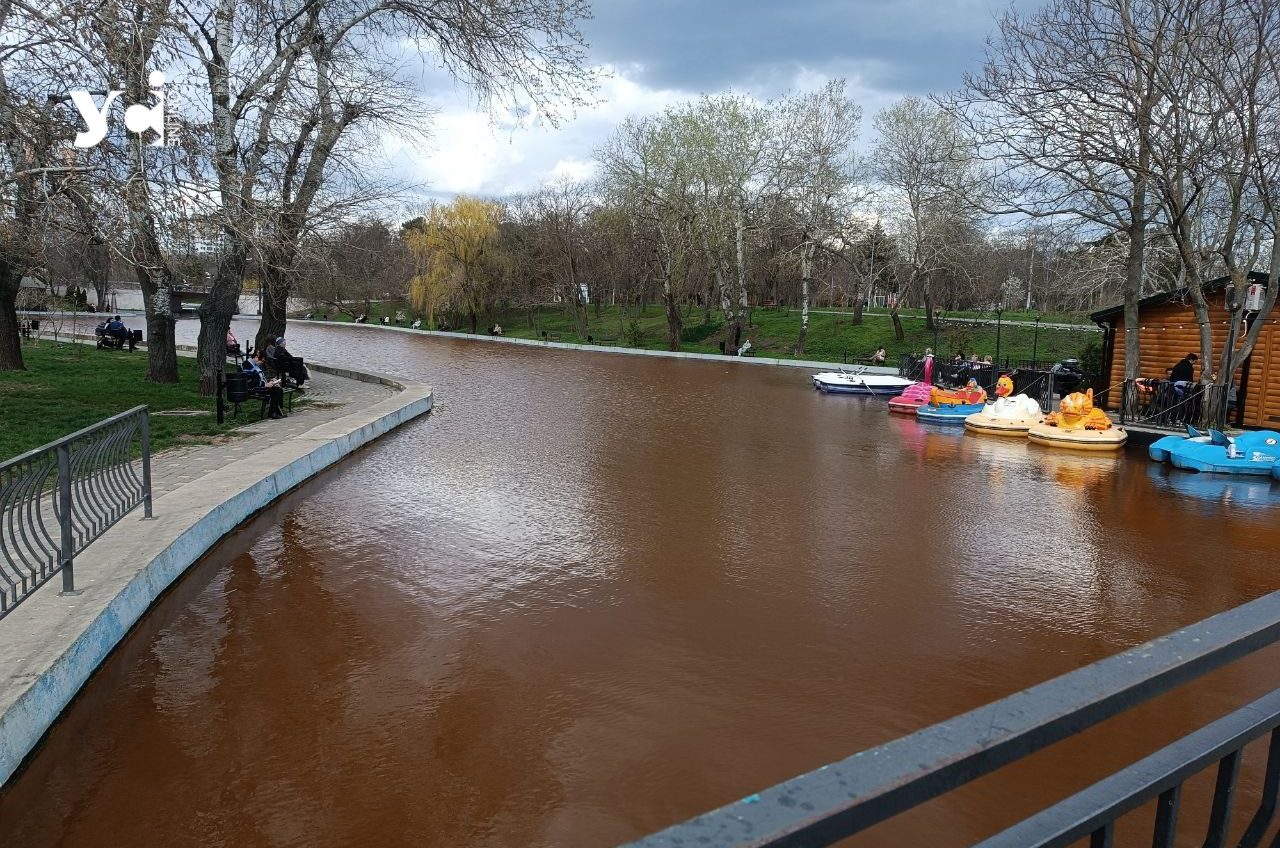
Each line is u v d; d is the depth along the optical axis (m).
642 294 60.94
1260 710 1.88
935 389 19.94
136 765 4.61
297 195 18.34
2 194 11.13
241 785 4.44
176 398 17.47
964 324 42.22
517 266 54.38
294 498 10.54
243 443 12.71
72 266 19.05
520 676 5.75
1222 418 16.28
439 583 7.58
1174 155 15.93
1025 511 10.93
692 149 40.47
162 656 5.95
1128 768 1.61
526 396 22.52
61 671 5.05
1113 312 20.38
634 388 25.19
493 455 13.84
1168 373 19.67
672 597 7.34
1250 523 10.46
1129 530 10.03
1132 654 1.57
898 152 38.59
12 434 11.98
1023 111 16.89
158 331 20.33
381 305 68.94
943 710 5.38
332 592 7.29
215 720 5.10
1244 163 15.08
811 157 38.84
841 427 18.33
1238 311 16.06
